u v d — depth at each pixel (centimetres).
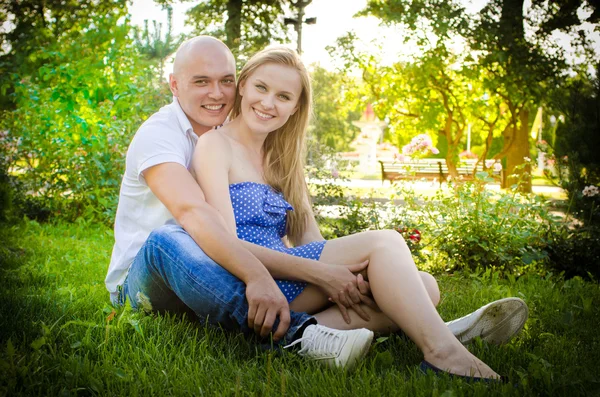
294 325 211
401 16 1512
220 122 279
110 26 916
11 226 614
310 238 285
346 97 1875
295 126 276
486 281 433
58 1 1348
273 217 260
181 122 264
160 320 241
